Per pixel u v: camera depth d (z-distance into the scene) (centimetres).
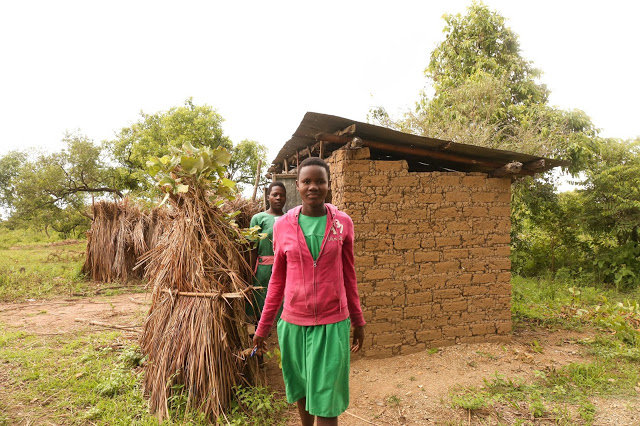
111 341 459
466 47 1218
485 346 477
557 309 662
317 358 204
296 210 218
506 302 496
